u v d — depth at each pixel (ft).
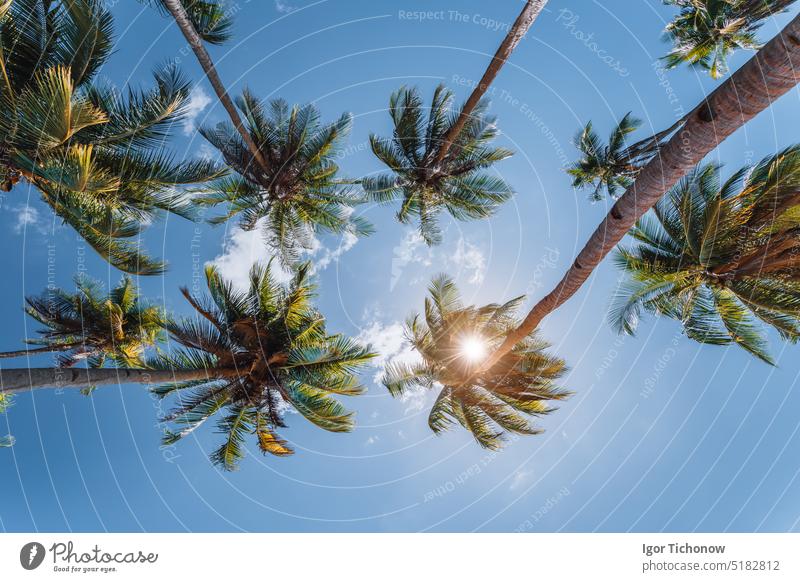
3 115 23.58
